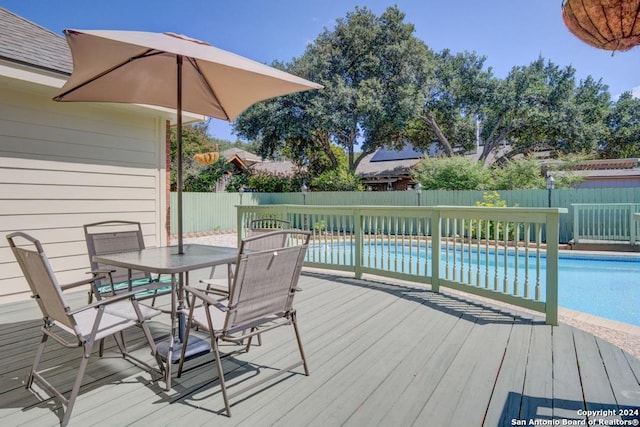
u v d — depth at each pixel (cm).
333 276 549
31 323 355
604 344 292
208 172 1670
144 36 240
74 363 264
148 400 215
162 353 274
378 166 2084
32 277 210
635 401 211
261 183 1659
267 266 219
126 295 221
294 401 213
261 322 228
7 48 397
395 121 1633
